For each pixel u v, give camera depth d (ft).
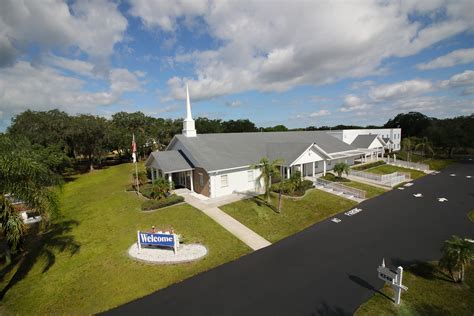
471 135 199.62
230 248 54.03
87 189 114.01
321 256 50.01
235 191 93.50
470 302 36.29
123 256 51.44
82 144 161.38
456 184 108.68
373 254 50.39
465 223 65.31
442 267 41.34
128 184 116.26
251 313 34.91
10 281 45.34
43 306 38.40
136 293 40.14
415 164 146.10
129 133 202.28
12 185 40.09
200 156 91.91
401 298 37.27
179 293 39.68
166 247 54.85
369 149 159.22
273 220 68.80
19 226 41.93
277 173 76.33
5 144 46.78
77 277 45.37
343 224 66.44
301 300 37.24
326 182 100.37
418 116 329.11
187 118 106.73
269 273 44.47
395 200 86.53
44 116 152.87
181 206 78.89
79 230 66.08
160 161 94.38
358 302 36.60
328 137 160.97
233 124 341.82
